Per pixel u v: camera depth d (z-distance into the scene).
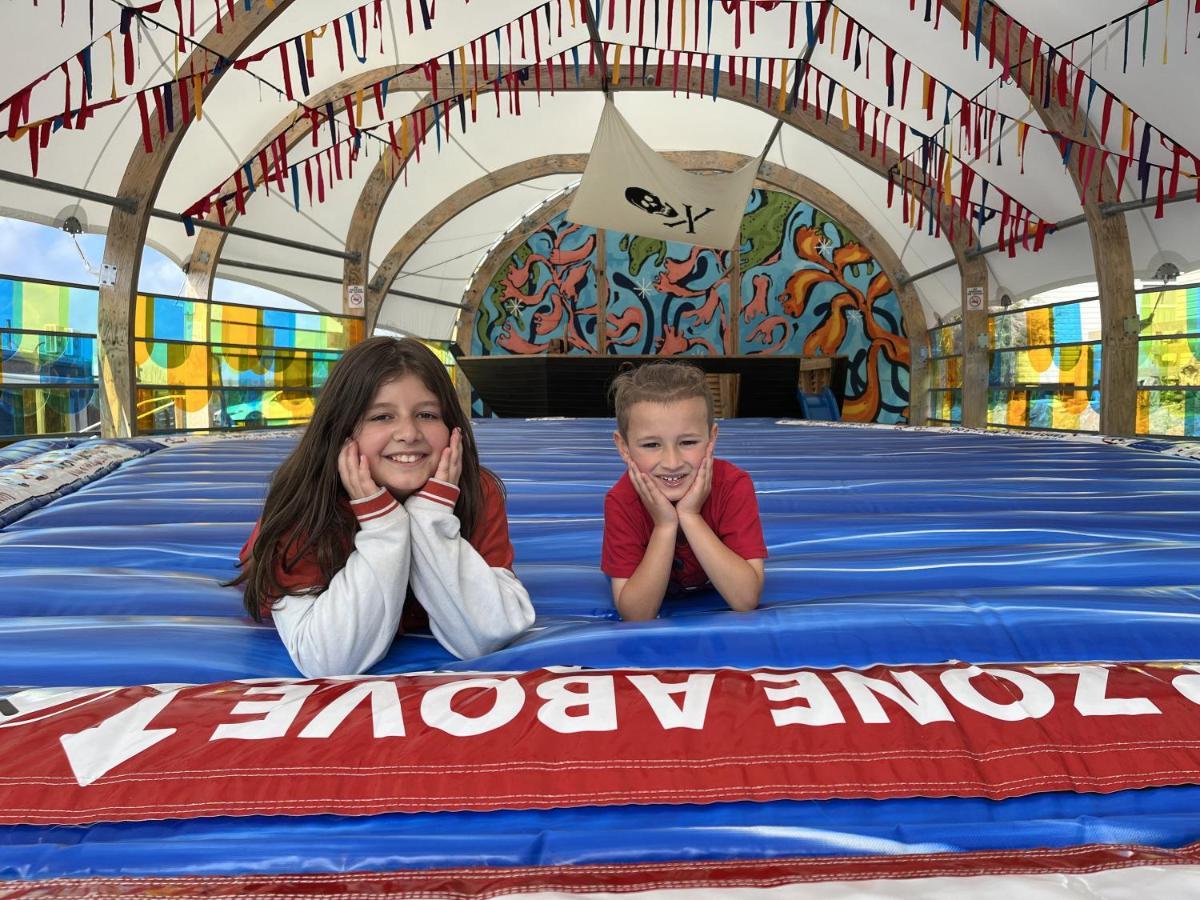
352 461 1.18
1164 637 1.29
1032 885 0.65
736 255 12.00
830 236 11.92
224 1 6.29
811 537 2.01
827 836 0.75
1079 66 6.12
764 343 12.07
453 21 7.73
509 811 0.79
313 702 0.94
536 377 10.54
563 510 2.38
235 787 0.81
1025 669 1.03
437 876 0.71
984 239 9.41
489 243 12.25
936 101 7.58
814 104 8.55
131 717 0.90
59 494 2.59
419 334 12.20
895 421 11.94
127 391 7.18
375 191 9.84
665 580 1.43
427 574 1.22
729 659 1.23
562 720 0.90
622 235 12.16
